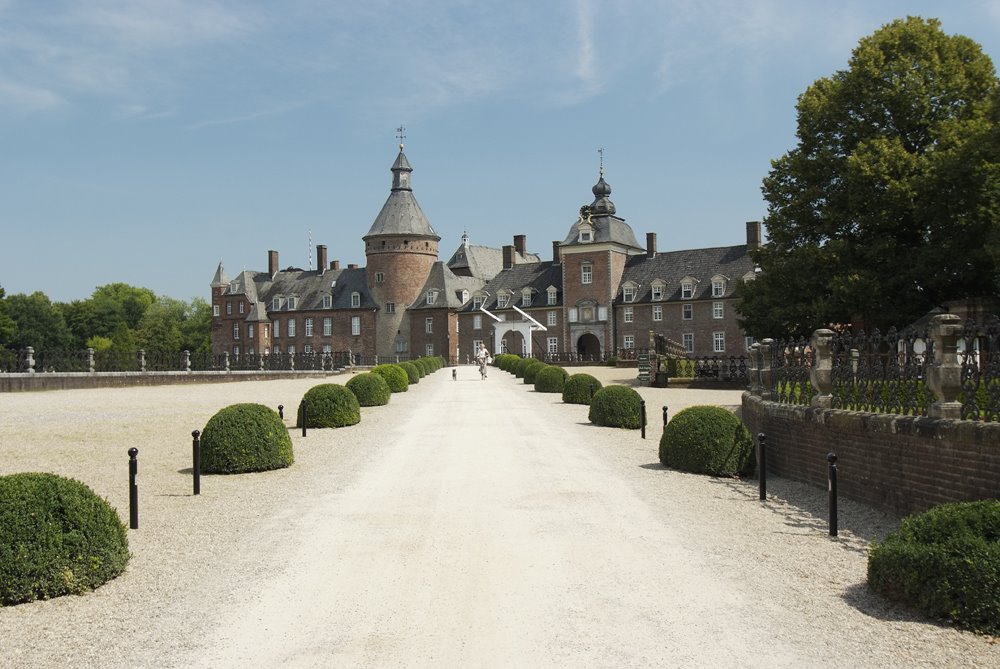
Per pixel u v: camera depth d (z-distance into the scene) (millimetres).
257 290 106062
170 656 5492
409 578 7184
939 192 26969
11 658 5465
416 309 92562
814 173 31266
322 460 14266
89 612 6355
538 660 5367
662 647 5578
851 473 10586
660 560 7723
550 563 7613
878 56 29734
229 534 8859
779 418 13039
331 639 5766
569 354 73312
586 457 14508
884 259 28750
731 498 10875
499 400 28391
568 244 80188
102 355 37562
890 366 9867
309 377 53594
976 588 5871
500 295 87438
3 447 14836
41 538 6691
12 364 32594
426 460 14156
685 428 13070
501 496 10867
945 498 8523
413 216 94375
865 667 5258
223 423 12953
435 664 5312
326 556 7934
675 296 76062
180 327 127188
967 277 27875
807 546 8281
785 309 31312
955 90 29312
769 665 5285
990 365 8109
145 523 9406
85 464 13375
